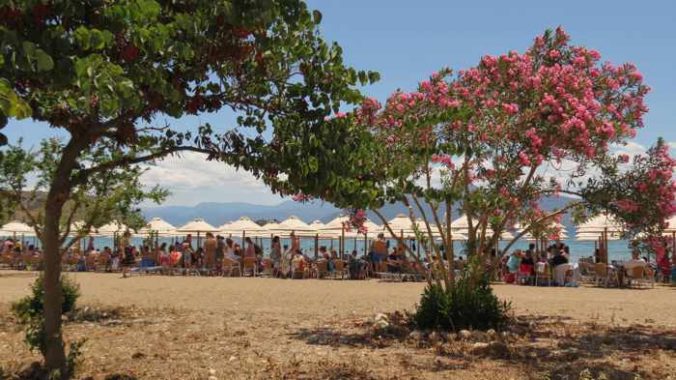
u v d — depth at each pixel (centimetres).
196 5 510
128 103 364
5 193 1057
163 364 818
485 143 1030
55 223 675
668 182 1023
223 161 610
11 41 338
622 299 1698
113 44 428
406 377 748
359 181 606
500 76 1097
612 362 830
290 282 2323
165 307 1445
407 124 719
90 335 1053
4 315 1262
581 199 1084
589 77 1127
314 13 570
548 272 2267
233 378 745
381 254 2631
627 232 1069
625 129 1041
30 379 715
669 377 745
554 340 995
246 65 604
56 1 412
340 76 597
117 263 3078
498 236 1075
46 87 432
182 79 576
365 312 1367
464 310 1053
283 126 586
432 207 1096
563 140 989
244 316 1289
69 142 638
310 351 911
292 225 3488
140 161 667
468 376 754
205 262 2811
